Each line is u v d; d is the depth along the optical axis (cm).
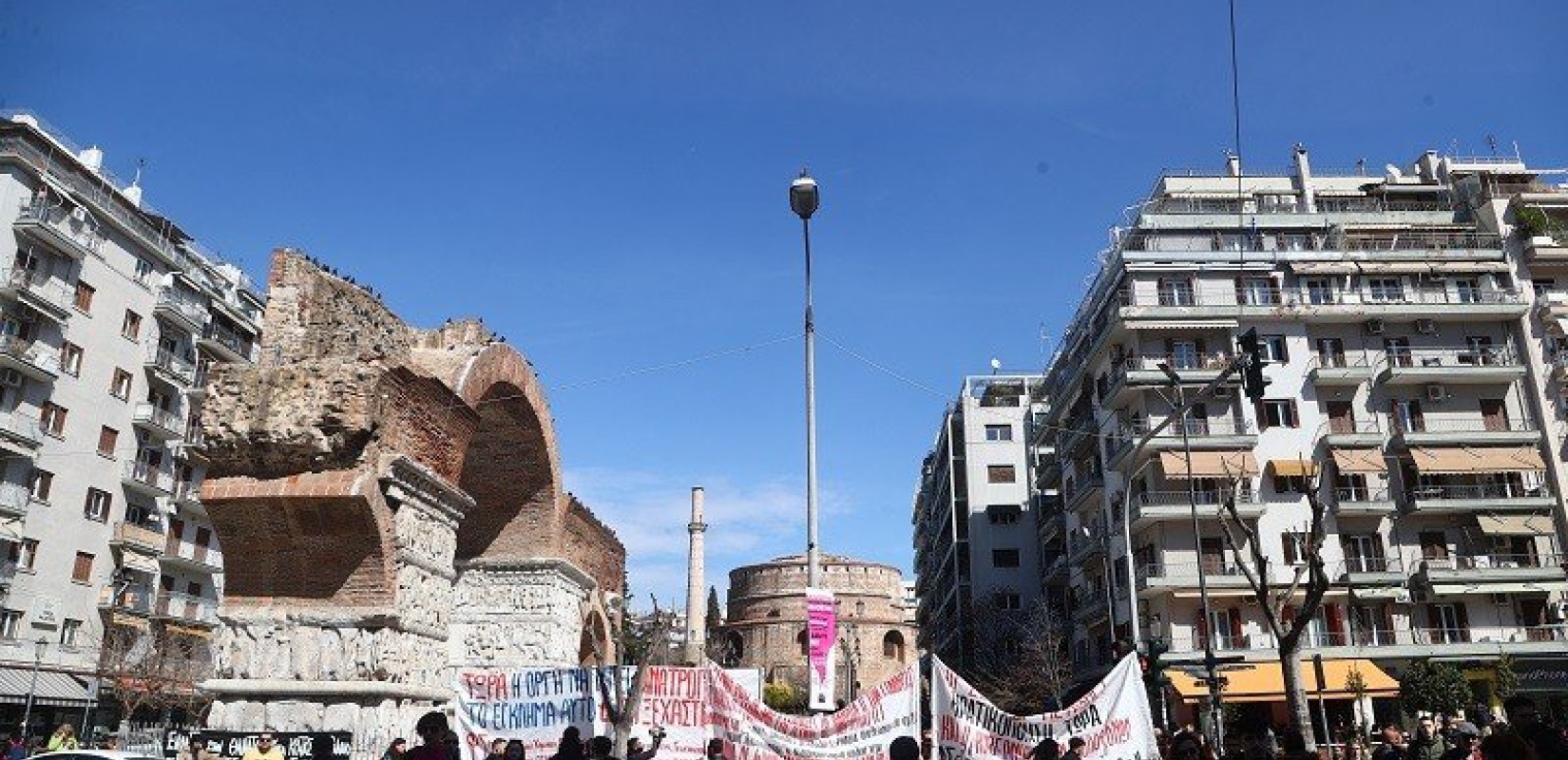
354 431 2041
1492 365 5150
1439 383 5116
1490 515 4881
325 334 2191
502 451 3066
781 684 9756
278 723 2012
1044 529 6944
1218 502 4819
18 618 4528
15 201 4628
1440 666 4381
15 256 4606
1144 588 4784
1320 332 5228
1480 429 5059
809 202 2147
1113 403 5347
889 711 1733
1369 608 4841
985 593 7350
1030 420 7788
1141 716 1756
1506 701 1117
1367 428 5069
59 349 4838
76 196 4950
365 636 2055
